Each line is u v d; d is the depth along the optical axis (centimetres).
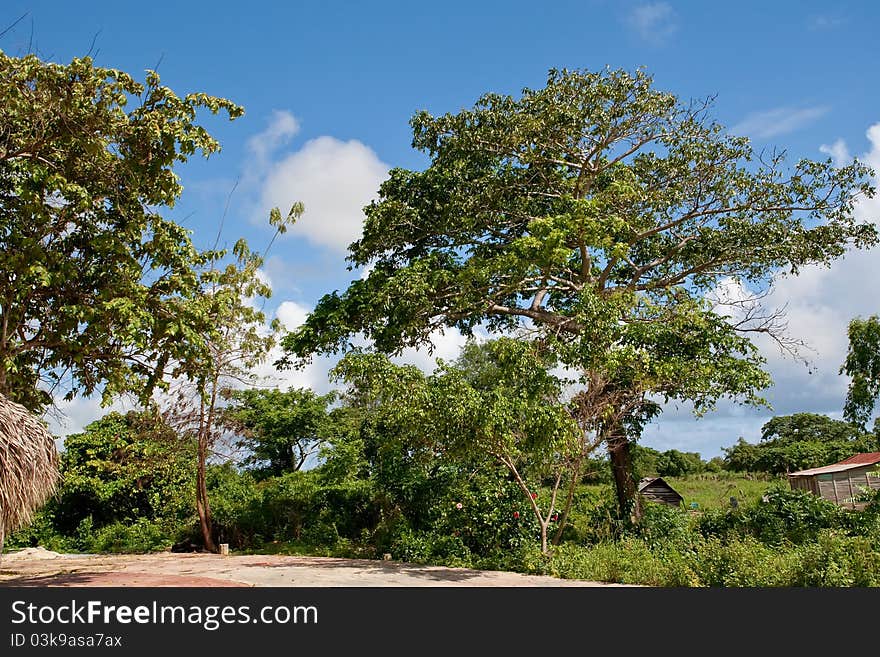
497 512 1554
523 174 2089
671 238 2183
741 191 2020
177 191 1228
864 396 3094
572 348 1566
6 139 1138
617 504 1905
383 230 2019
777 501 1593
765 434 5444
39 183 1141
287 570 1359
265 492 2122
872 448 4247
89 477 2225
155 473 2286
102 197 1208
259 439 2788
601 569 1195
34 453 865
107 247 1187
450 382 1374
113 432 2334
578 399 1484
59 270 1173
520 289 2008
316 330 2016
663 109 1991
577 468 1475
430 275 1945
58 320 1207
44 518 2216
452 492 1642
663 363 1600
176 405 2056
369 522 1989
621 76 1962
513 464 1485
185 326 1244
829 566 997
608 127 1972
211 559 1686
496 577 1258
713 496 3142
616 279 2278
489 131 1991
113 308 1159
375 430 2027
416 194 2100
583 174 2058
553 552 1379
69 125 1117
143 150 1171
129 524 2258
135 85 1171
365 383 1512
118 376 1246
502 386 1408
